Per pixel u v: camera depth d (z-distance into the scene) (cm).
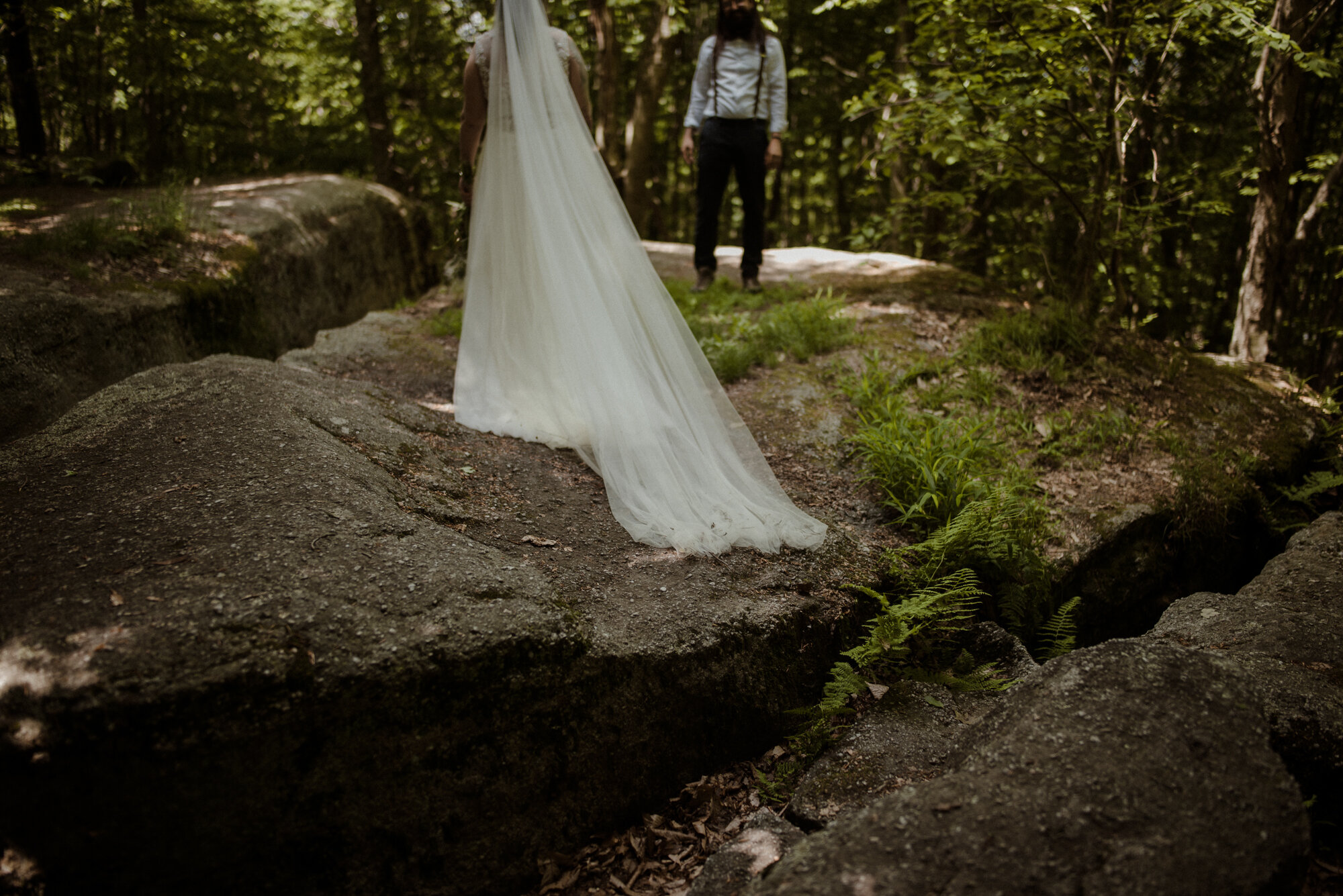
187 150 1424
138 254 556
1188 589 426
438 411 423
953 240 769
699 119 596
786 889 176
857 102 586
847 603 317
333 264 800
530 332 393
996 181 619
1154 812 183
